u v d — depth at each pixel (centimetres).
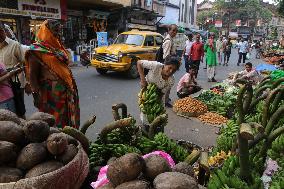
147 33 1341
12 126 219
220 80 1323
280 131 221
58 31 371
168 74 416
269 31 6762
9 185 190
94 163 279
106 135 290
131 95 930
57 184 203
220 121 678
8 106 404
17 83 426
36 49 357
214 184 198
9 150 206
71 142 247
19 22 1546
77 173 220
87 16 2023
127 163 177
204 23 7112
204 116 698
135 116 708
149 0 2786
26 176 205
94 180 266
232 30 6744
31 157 209
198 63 1276
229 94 809
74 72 1348
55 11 1698
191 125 662
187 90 850
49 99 383
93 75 1284
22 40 1570
